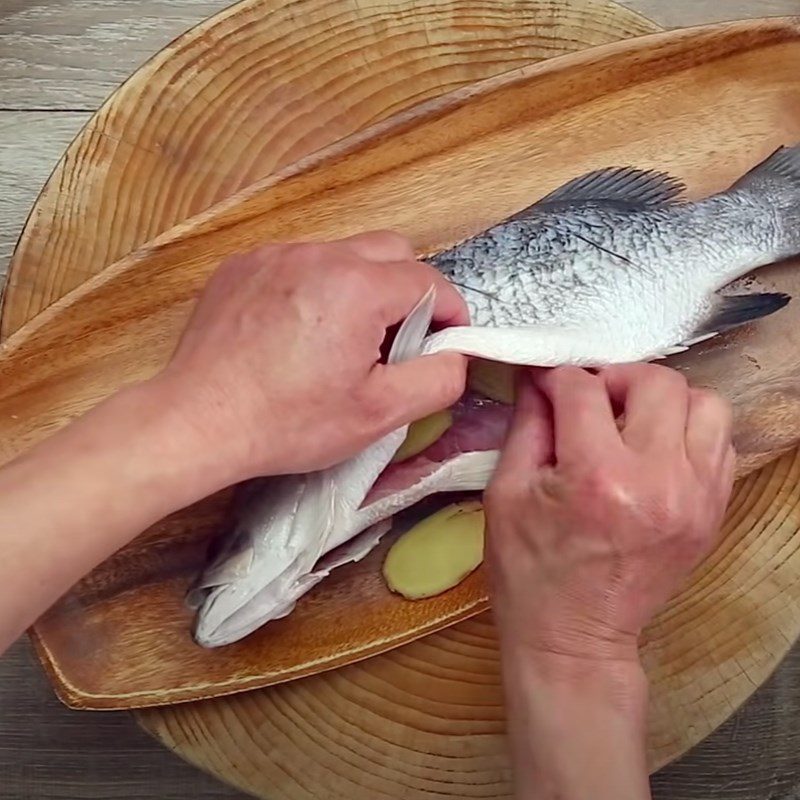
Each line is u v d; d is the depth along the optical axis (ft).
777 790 2.46
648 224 2.01
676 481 1.59
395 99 2.11
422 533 1.99
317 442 1.67
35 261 2.02
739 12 2.48
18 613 1.49
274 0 2.07
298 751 1.99
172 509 1.59
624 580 1.58
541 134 2.10
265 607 1.84
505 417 1.94
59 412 1.98
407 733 2.01
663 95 2.13
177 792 2.40
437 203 2.08
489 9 2.11
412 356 1.77
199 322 1.71
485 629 2.04
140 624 1.94
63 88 2.45
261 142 2.08
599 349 1.94
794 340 2.10
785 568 2.06
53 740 2.39
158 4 2.47
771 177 2.09
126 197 2.04
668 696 2.03
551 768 1.56
